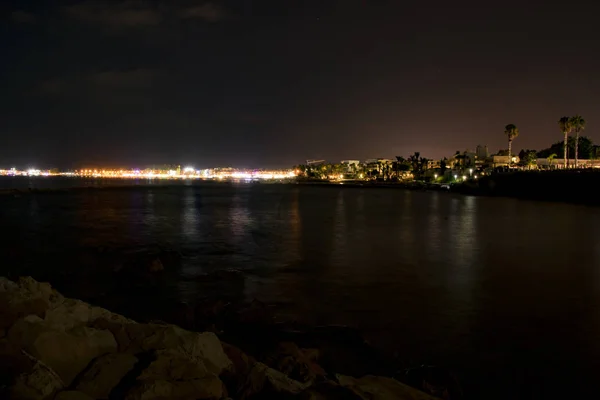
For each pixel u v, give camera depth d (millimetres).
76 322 6316
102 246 26734
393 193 131875
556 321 12492
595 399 8156
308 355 8883
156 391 4496
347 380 6836
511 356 10023
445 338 11109
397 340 10945
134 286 16266
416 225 41094
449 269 20000
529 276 18547
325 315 12930
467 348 10469
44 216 49562
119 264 20531
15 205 69750
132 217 48500
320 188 183125
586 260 22391
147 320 11289
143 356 5492
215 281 17203
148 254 23406
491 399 8125
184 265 20609
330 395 5609
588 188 81562
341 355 9602
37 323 5512
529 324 12227
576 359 9883
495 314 13141
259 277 18078
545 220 46688
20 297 6367
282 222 43406
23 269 19391
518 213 56812
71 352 5215
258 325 11344
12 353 4828
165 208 63844
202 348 6004
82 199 88938
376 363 9258
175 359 5160
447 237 32156
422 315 13000
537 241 30047
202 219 46312
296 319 12484
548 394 8320
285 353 8516
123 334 6117
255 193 129000
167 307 13523
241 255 23656
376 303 14242
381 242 29250
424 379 8117
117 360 5121
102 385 4734
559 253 24859
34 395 4199
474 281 17500
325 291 15797
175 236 32031
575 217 50156
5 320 5793
